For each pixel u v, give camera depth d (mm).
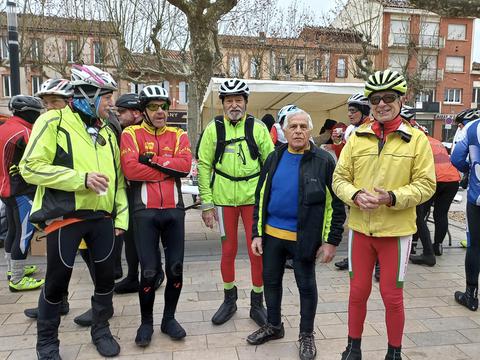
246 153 3189
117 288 3879
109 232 2773
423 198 2297
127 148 2822
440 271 4457
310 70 24859
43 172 2410
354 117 4160
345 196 2404
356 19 27859
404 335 3002
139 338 2867
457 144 3498
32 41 16656
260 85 5855
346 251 5215
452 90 34062
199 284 4078
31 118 3791
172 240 2922
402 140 2393
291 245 2730
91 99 2588
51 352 2643
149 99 2807
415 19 28953
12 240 3949
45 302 2635
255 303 3260
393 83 2312
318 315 3344
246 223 3225
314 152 2688
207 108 9453
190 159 2967
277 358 2713
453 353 2754
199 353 2781
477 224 3387
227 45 21453
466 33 33281
